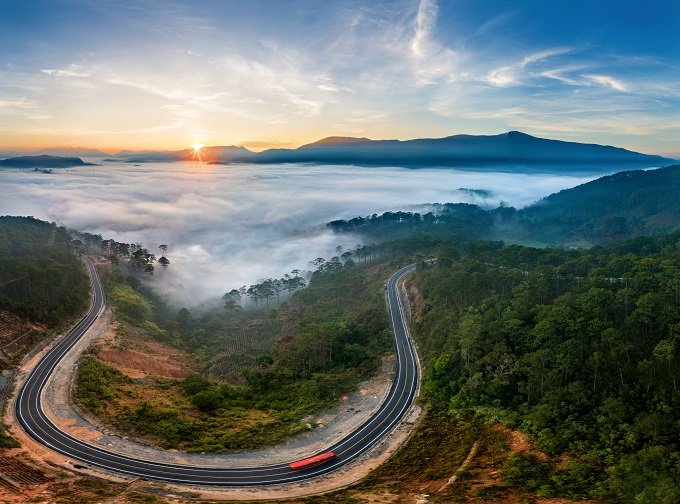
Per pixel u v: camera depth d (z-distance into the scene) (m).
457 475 52.97
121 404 76.25
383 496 50.81
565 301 77.25
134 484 55.72
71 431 67.50
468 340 76.81
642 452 49.41
